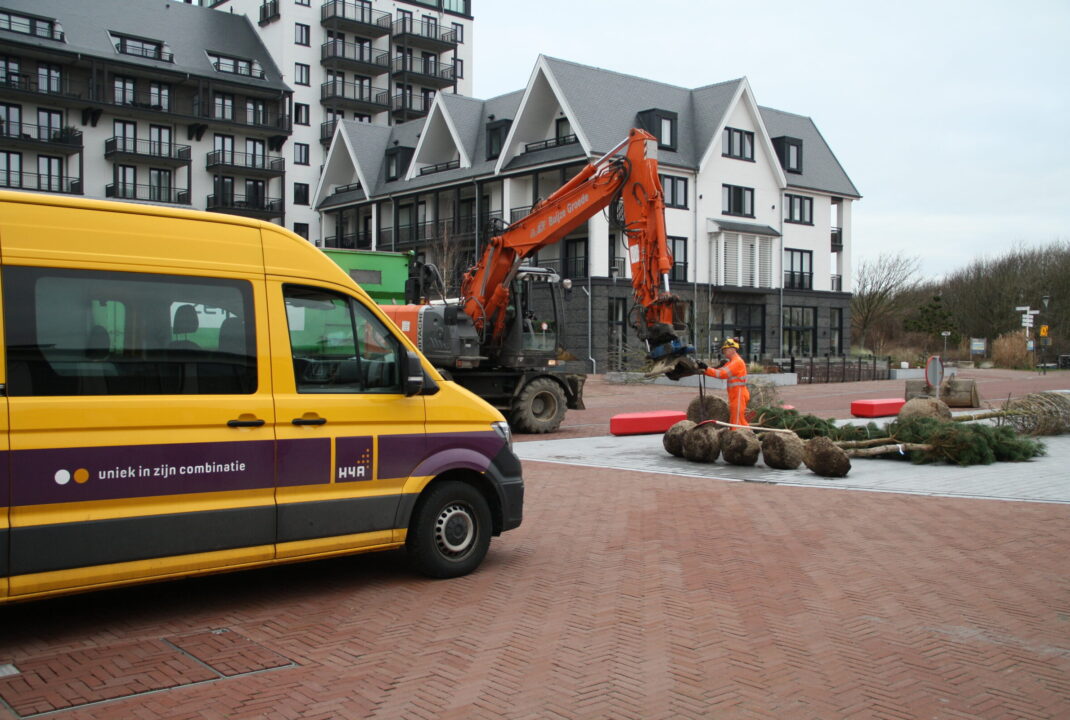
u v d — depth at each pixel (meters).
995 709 4.32
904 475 11.93
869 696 4.46
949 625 5.59
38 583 4.90
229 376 5.68
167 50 50.78
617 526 8.68
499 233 17.70
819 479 11.65
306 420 5.96
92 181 48.12
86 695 4.41
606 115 39.88
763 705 4.34
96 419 5.11
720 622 5.64
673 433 13.76
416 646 5.18
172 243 5.54
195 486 5.48
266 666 4.84
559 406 18.39
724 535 8.23
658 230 14.15
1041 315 55.88
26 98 45.12
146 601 6.09
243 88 52.62
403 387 6.48
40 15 46.28
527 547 7.77
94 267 5.20
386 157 49.88
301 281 6.07
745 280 44.19
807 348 48.59
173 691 4.47
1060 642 5.28
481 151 44.50
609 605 6.01
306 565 7.12
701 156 42.12
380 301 22.55
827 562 7.19
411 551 6.58
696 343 35.84
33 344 4.95
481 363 18.31
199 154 52.16
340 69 59.06
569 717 4.20
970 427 13.24
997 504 9.70
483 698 4.41
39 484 4.91
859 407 20.91
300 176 57.66
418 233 47.19
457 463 6.72
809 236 48.03
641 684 4.60
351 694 4.45
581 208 15.71
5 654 5.01
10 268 4.91
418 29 62.59
